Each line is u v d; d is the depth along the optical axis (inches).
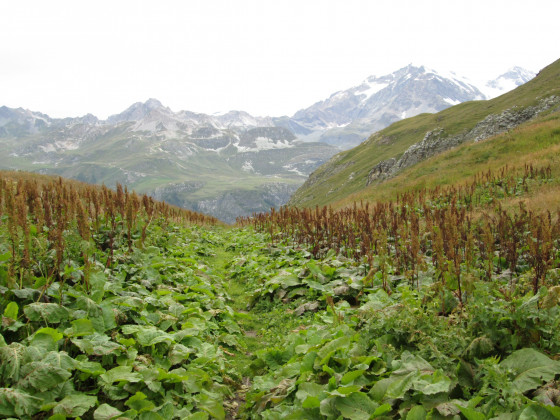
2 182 349.1
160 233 560.1
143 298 287.7
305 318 334.3
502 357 183.3
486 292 206.4
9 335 196.4
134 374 194.2
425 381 167.8
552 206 580.7
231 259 649.0
